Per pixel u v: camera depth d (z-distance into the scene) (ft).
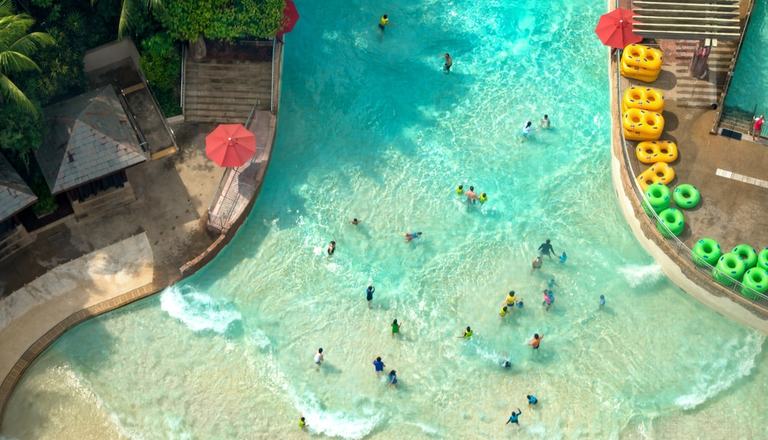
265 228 150.00
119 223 147.64
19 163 145.07
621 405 132.67
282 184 154.71
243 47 162.50
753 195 148.25
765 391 134.21
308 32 174.19
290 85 166.91
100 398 132.36
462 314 141.59
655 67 157.79
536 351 137.80
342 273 145.38
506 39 175.01
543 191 154.81
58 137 140.26
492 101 166.50
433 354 137.49
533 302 142.72
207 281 143.95
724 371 136.15
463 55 172.86
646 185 147.64
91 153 139.74
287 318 140.67
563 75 169.58
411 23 176.65
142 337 137.90
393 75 169.58
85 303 139.23
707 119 156.87
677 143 153.89
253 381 134.51
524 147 160.35
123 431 129.80
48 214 146.51
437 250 148.15
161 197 150.71
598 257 147.33
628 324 140.67
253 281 144.25
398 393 133.59
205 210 149.48
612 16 162.61
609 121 163.43
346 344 138.41
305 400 132.77
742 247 139.85
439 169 157.38
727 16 153.17
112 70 163.02
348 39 173.78
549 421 131.13
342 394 133.59
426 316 141.18
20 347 134.92
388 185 155.43
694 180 149.79
